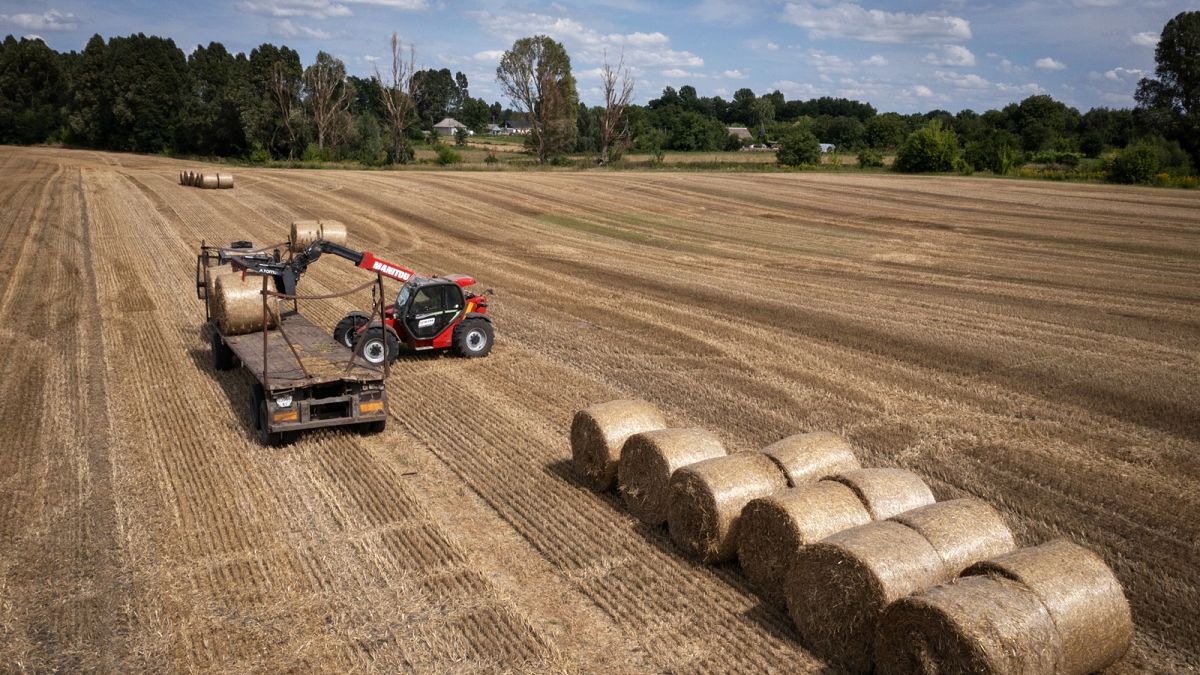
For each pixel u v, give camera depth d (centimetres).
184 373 1452
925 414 1271
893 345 1662
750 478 822
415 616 745
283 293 1462
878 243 3055
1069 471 1055
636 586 795
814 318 1894
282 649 696
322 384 1136
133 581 797
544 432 1198
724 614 748
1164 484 1016
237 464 1073
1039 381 1429
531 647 702
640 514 929
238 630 722
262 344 1320
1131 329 1788
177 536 884
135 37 10688
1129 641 623
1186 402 1317
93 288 2139
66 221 3275
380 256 2666
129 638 711
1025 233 3238
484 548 869
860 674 664
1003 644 561
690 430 935
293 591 782
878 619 633
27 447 1122
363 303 2017
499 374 1479
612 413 995
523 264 2602
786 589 720
